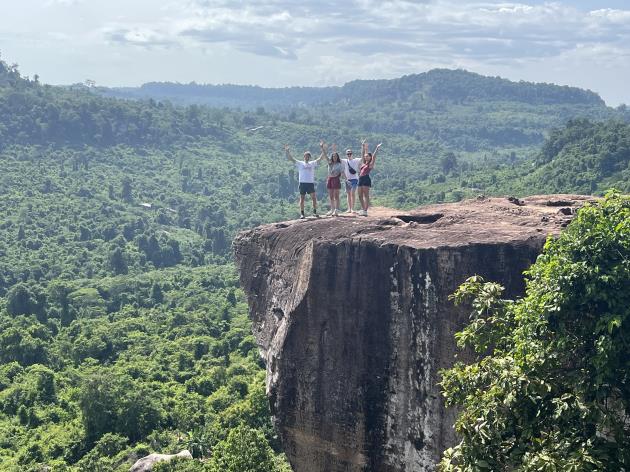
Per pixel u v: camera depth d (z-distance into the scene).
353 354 11.82
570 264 8.97
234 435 29.81
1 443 43.88
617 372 8.73
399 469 11.51
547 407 8.98
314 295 12.10
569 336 8.99
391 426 11.54
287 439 12.68
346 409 11.92
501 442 9.06
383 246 11.47
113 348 59.62
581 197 15.13
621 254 8.93
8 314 67.44
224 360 56.72
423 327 11.15
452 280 10.89
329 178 15.41
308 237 13.05
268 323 13.99
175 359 56.91
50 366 56.16
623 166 82.75
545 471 8.25
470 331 9.98
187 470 34.53
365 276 11.66
